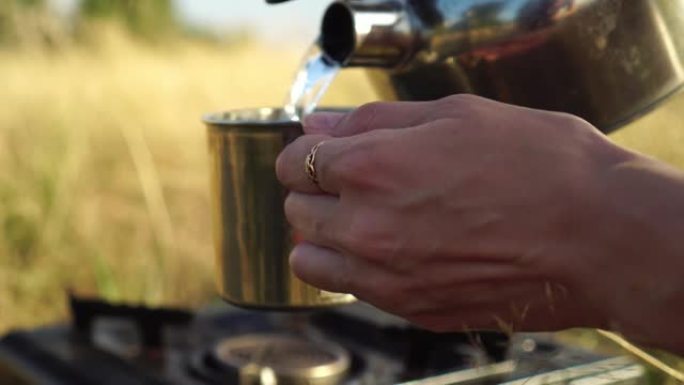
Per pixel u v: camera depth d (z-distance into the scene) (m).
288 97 0.67
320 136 0.58
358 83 1.91
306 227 0.58
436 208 0.54
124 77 2.63
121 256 1.39
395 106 0.57
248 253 0.62
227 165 0.62
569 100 0.68
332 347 0.86
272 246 0.62
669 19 0.69
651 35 0.69
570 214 0.52
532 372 0.76
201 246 1.52
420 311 0.56
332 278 0.57
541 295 0.54
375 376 0.82
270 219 0.62
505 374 0.76
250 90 2.67
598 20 0.67
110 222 1.55
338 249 0.57
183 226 1.67
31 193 1.47
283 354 0.84
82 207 1.55
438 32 0.66
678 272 0.50
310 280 0.58
